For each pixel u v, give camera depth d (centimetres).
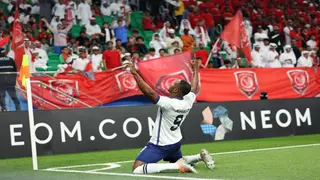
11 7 3073
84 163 1580
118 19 3075
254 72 2720
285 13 4038
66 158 1739
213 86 2620
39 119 1830
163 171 1227
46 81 2250
